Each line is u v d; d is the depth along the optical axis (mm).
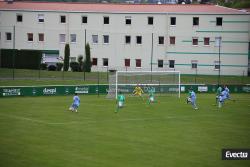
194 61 116688
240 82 101312
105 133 48250
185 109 67500
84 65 112875
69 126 51531
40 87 78375
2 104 67250
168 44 116750
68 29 118438
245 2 162000
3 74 100562
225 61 116062
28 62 115375
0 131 47812
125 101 74938
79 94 82062
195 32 116062
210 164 37594
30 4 122250
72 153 39688
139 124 54000
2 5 121500
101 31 117625
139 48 117250
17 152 39406
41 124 52312
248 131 51250
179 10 116812
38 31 119625
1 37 120688
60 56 119000
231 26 115188
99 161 37500
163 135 48031
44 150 40375
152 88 78688
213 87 91812
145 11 116562
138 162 37594
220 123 56125
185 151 41469
